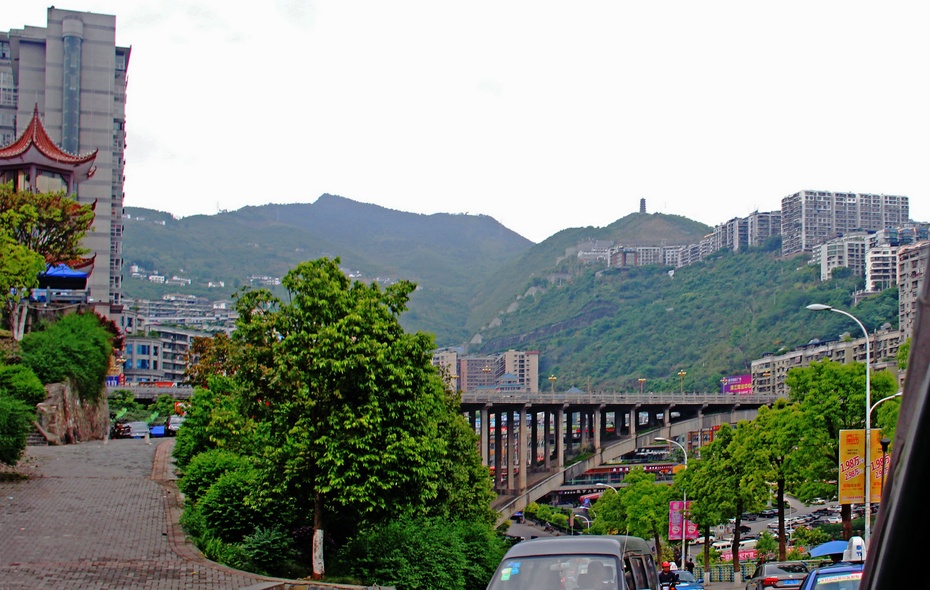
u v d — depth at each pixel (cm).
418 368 2822
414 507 2877
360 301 2781
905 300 16100
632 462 18550
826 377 4944
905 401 334
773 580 2211
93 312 6994
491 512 5116
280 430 2803
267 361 2816
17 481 3428
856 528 7431
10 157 7462
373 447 2739
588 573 1266
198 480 3197
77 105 15750
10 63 16800
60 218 6631
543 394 11175
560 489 18225
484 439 10894
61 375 5588
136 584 2069
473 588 3525
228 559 2597
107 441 5772
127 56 17362
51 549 2369
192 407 4094
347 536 3198
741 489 5716
